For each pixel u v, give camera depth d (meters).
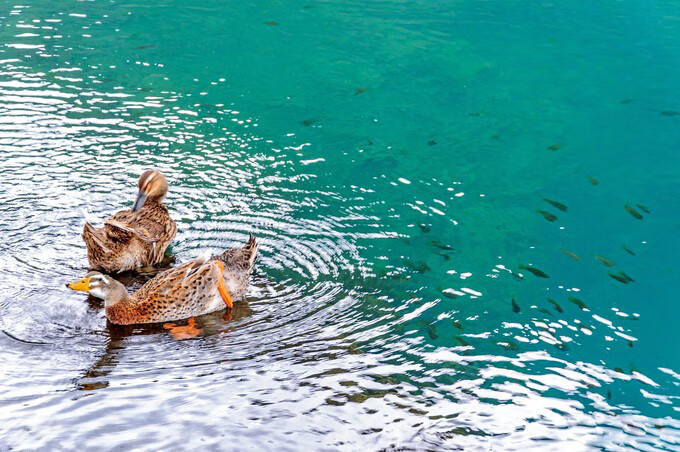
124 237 9.12
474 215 10.95
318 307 8.56
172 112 13.67
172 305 8.23
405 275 9.30
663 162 12.95
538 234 10.53
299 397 6.93
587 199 11.64
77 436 6.25
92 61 15.79
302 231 10.18
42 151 11.89
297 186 11.41
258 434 6.38
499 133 13.77
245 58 16.45
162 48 16.73
